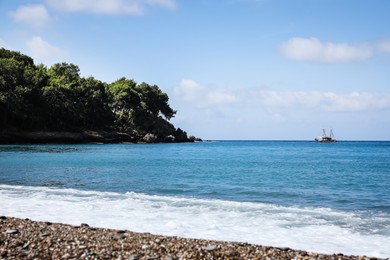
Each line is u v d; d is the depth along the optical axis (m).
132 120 157.50
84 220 16.98
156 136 166.00
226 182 34.53
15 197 23.02
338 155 102.81
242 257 10.68
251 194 27.39
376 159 82.44
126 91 162.38
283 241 14.05
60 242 11.44
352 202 24.41
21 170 40.41
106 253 10.55
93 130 135.12
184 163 58.97
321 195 27.38
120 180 33.94
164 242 11.91
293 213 19.30
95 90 139.75
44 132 115.56
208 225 16.42
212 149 137.50
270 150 142.00
